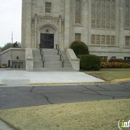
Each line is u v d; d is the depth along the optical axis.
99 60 26.03
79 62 25.33
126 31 36.97
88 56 25.67
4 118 6.27
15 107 7.82
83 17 34.59
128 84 15.42
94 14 35.34
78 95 10.47
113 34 36.38
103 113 6.66
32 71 23.34
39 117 6.29
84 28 34.62
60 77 18.36
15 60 30.56
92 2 35.28
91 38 35.19
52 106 7.73
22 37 31.64
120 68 30.94
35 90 11.98
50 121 5.90
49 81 15.70
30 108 7.46
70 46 32.22
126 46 37.00
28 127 5.46
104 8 35.91
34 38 31.88
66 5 32.84
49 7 32.84
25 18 31.45
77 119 6.05
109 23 36.22
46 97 9.83
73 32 34.09
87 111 6.91
